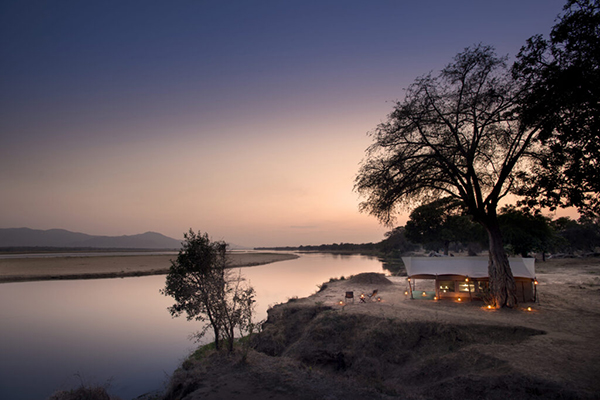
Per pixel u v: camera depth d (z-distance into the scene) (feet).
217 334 39.91
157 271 198.59
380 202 67.97
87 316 83.35
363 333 52.19
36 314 85.30
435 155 64.18
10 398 37.81
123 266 231.91
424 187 69.97
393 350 47.78
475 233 180.04
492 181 72.74
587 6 36.40
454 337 46.96
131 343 60.44
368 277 110.42
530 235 138.82
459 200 76.95
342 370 47.11
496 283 63.62
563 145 40.11
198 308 39.27
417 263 79.25
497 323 49.08
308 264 289.33
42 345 59.06
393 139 67.56
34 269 196.75
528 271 66.80
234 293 40.96
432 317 54.39
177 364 49.26
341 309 65.67
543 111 41.86
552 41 39.47
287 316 70.18
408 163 67.82
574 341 38.93
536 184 46.83
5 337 64.23
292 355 53.21
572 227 202.80
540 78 42.65
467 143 66.95
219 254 40.70
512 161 60.44
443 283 76.74
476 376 30.68
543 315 55.06
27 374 45.44
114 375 45.24
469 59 61.11
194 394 27.07
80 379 43.55
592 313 55.26
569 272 119.14
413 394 28.66
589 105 36.40
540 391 26.63
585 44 36.76
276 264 291.58
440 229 188.24
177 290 39.27
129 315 84.43
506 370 30.89
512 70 45.73
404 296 80.79
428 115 65.46
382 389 28.55
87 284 145.79
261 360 35.68
